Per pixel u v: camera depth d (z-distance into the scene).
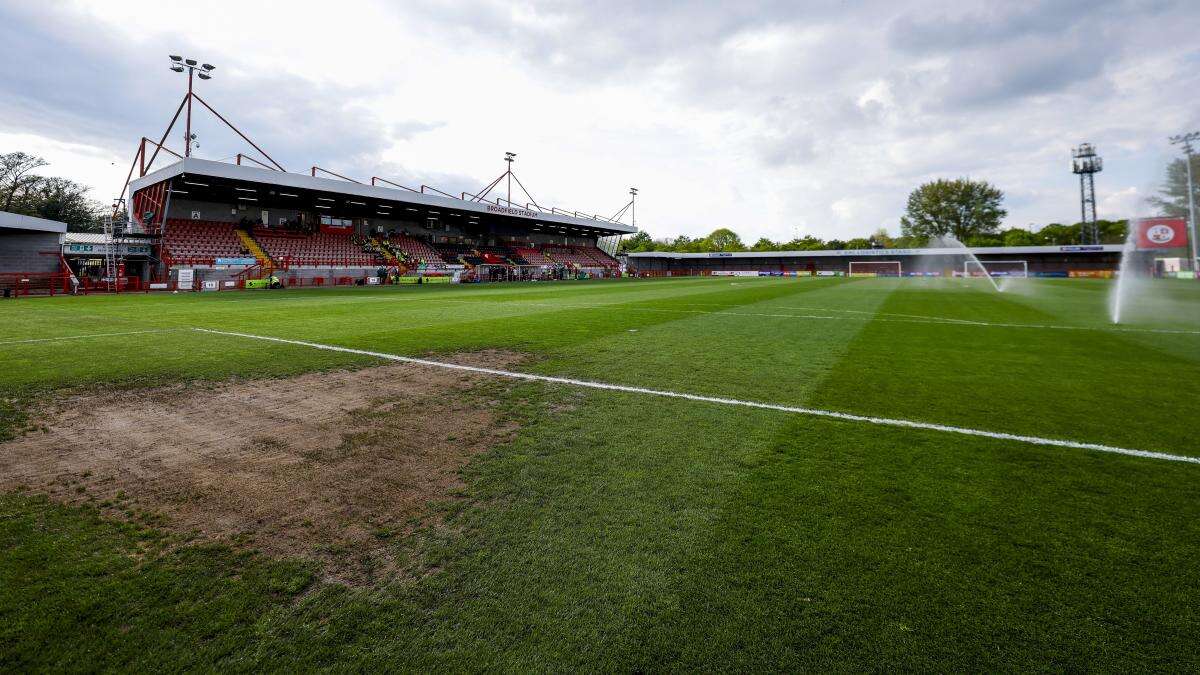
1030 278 49.44
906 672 1.70
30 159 47.91
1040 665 1.73
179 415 4.55
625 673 1.71
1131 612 1.98
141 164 34.03
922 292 24.02
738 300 18.62
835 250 66.75
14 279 24.41
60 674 1.72
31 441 3.89
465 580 2.20
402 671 1.72
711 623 1.93
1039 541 2.47
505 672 1.72
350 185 34.47
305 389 5.46
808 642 1.84
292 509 2.83
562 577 2.21
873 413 4.60
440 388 5.51
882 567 2.27
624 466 3.40
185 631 1.91
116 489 3.08
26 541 2.50
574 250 65.00
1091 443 3.82
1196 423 4.29
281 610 2.02
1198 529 2.58
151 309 14.61
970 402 4.96
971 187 67.19
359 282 36.66
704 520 2.68
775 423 4.30
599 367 6.61
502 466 3.41
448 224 51.56
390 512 2.79
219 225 35.31
